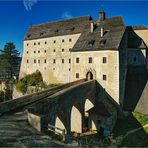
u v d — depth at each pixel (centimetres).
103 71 4203
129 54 4831
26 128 1894
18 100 2533
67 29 6147
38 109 2133
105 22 4909
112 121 3575
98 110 3722
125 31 4616
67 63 5984
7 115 2267
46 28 6800
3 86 7512
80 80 4012
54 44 6306
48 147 1486
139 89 4322
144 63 4778
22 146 1455
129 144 2688
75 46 4625
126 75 4628
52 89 3106
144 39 5062
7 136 1666
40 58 6650
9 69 8169
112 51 4122
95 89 4100
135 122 3738
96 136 3284
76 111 3481
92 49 4322
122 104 4212
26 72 7025
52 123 2348
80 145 1644
